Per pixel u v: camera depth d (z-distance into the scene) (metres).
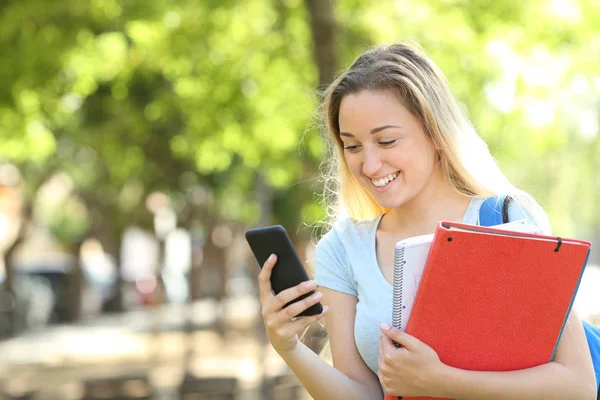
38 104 16.70
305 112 4.44
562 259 3.32
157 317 33.97
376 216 3.97
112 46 16.36
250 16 15.74
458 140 3.62
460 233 3.21
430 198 3.73
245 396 14.73
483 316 3.32
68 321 40.28
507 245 3.26
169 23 15.81
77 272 41.09
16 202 46.53
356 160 3.65
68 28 15.57
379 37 13.14
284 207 24.83
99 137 22.38
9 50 15.22
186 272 51.84
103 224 41.62
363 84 3.59
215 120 17.89
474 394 3.31
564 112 11.89
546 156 21.53
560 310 3.36
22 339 33.06
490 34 12.38
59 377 21.39
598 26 12.07
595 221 26.17
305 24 15.32
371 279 3.74
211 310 43.88
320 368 3.70
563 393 3.37
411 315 3.31
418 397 3.39
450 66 12.66
